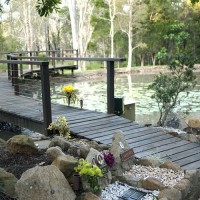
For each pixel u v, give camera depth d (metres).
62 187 2.33
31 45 23.50
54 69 12.89
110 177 2.84
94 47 24.91
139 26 22.88
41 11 3.23
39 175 2.26
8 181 2.48
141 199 2.61
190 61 5.83
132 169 3.19
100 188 2.58
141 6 22.61
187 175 2.97
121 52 25.28
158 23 23.88
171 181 2.91
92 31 23.86
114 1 22.05
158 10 23.97
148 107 8.52
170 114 6.64
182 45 23.09
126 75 18.50
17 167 2.87
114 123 4.90
